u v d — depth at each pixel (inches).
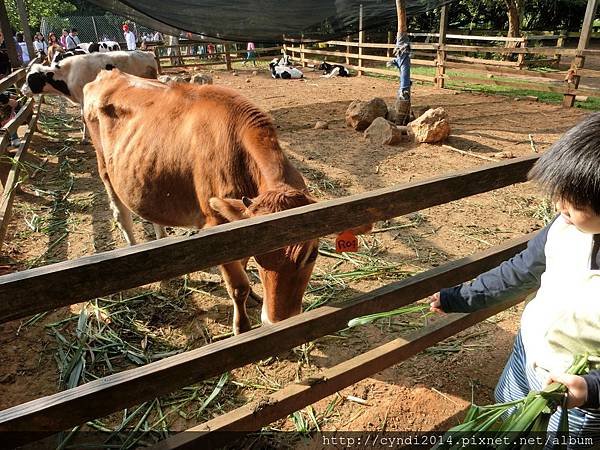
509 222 182.4
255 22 319.6
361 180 228.2
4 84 245.1
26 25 459.2
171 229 185.3
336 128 328.5
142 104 124.5
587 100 380.5
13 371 109.7
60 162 265.1
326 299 135.1
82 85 315.9
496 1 775.7
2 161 209.3
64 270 48.1
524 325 60.6
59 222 187.9
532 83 416.5
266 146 97.2
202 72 645.3
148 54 351.6
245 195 101.9
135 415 97.1
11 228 182.1
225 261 59.4
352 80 567.8
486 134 303.7
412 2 360.8
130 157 122.4
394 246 164.7
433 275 84.2
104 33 1048.2
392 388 103.5
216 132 104.2
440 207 196.2
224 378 105.4
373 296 78.2
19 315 47.1
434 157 260.8
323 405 99.0
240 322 115.1
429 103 417.7
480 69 463.2
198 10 295.0
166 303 134.5
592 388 47.6
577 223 46.5
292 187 88.4
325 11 333.1
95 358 113.0
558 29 921.5
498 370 108.1
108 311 129.6
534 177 48.8
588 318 49.2
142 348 116.8
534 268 61.1
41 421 54.2
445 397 100.9
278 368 110.0
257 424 74.6
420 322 124.8
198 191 110.2
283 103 424.2
